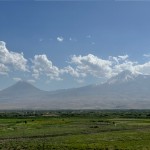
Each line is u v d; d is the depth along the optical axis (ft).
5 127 500.74
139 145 305.53
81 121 652.48
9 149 288.30
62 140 350.23
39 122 609.42
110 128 499.51
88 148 290.56
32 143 325.83
